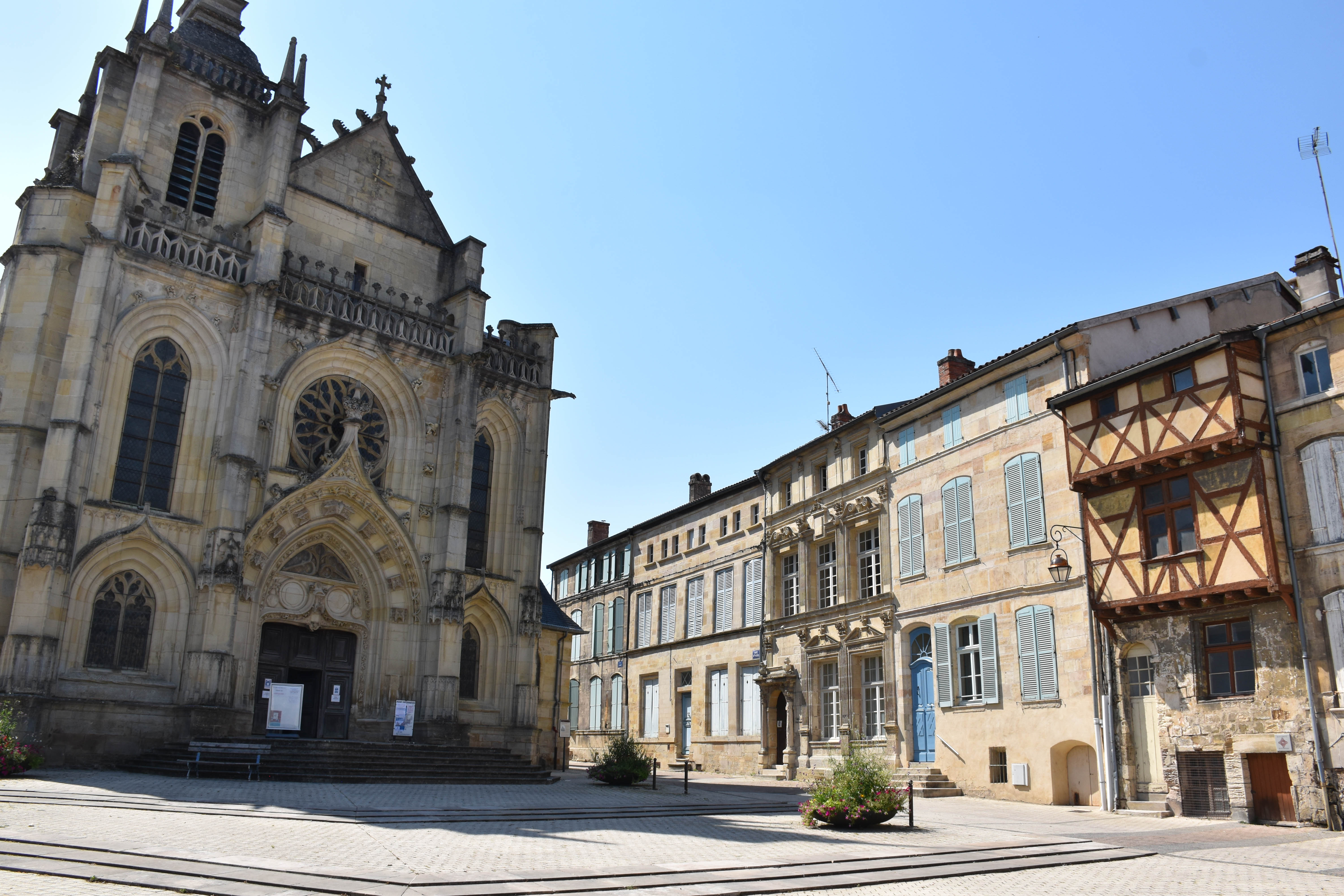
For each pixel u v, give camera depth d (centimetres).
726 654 4284
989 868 1291
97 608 2366
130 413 2519
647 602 5109
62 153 2947
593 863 1180
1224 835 1744
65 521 2253
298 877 988
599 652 5506
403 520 2970
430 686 2858
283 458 2778
